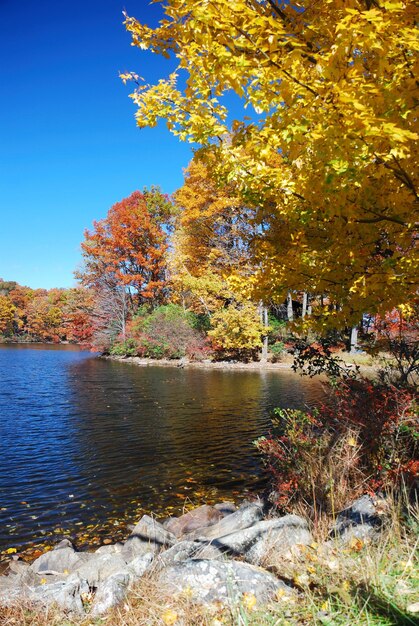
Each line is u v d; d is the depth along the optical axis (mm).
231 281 5320
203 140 3559
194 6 2627
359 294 4066
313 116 2752
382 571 2611
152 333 32219
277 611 2424
